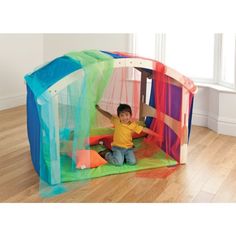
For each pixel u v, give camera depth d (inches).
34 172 90.5
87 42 158.4
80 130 86.2
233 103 119.5
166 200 76.2
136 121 112.2
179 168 93.9
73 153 87.7
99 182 84.8
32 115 88.9
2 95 157.8
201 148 109.0
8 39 156.9
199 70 139.9
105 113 100.1
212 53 135.6
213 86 128.6
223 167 94.7
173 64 143.7
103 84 89.1
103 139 107.8
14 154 102.6
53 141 81.3
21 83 166.7
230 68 129.3
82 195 78.3
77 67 80.4
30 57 169.6
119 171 89.9
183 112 93.8
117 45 150.3
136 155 101.0
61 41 166.4
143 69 108.7
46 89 78.5
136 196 78.1
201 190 81.3
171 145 100.0
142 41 146.9
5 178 86.7
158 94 99.5
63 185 82.7
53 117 80.1
